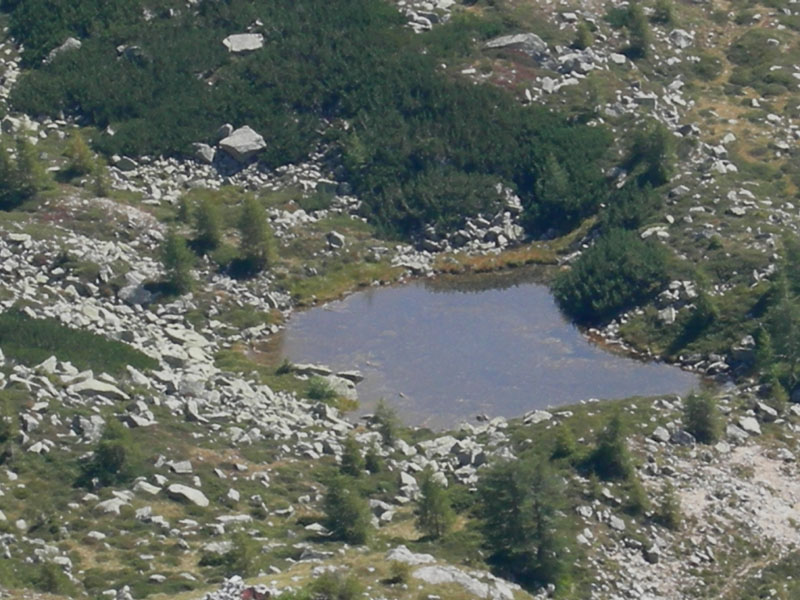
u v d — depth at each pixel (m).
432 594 194.38
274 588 187.62
